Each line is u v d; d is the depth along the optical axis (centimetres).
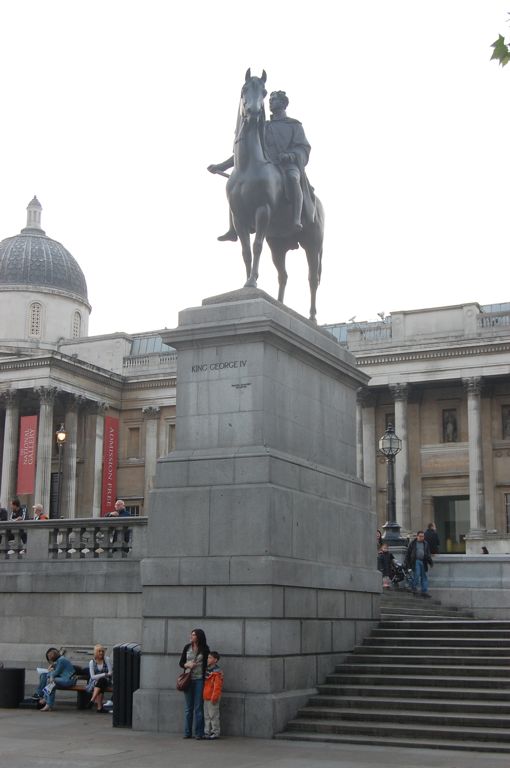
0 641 2577
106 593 2477
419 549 3188
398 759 1496
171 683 1839
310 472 2011
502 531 7206
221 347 1947
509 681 1850
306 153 2192
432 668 1955
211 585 1828
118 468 8488
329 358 2150
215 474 1877
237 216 2061
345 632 2098
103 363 8719
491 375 7150
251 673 1770
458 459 7412
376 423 7762
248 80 2059
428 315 7456
